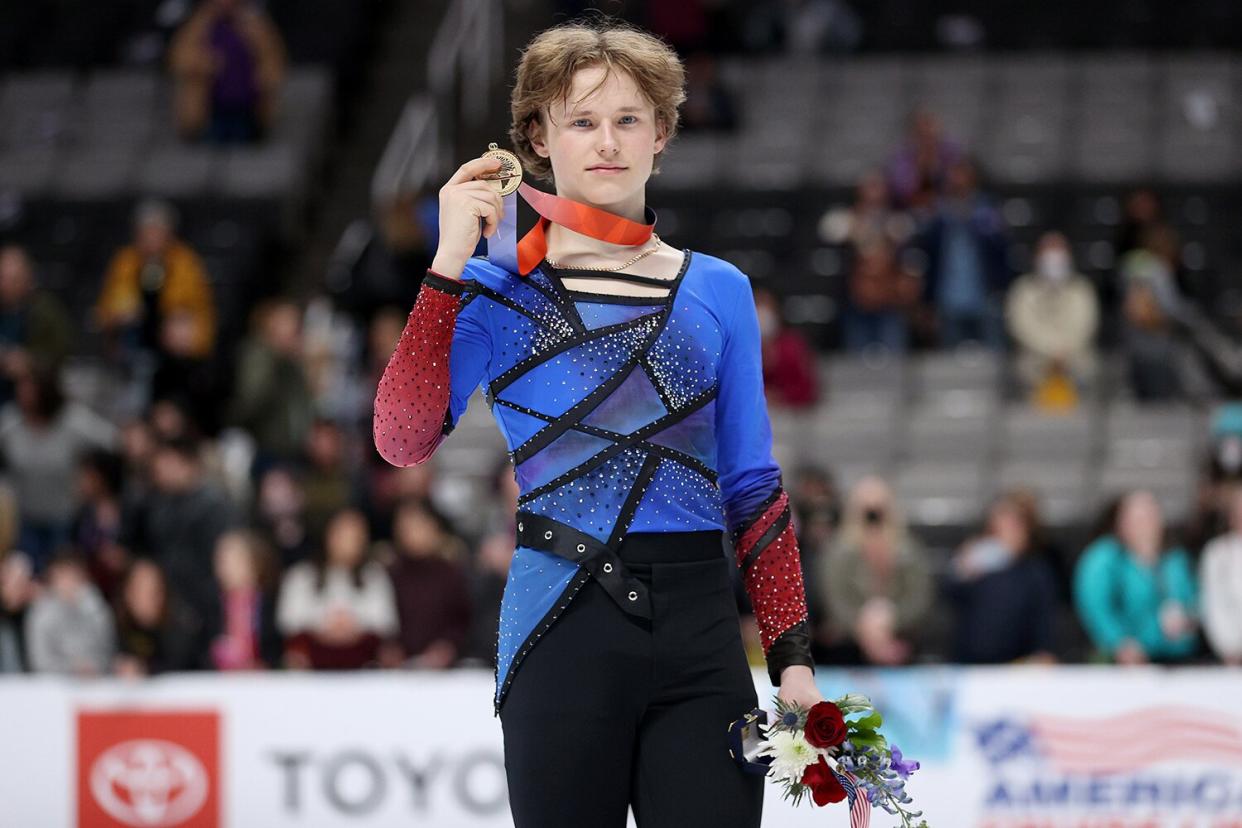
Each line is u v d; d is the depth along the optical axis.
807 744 8.92
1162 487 35.06
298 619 26.23
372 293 37.03
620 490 9.03
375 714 22.53
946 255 40.16
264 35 49.03
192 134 49.12
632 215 9.56
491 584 26.58
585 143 9.33
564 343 9.18
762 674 23.36
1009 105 49.91
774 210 47.06
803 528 27.83
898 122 49.56
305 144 49.34
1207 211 46.22
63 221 46.97
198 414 35.84
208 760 22.66
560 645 8.91
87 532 30.77
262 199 47.22
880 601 26.61
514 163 9.33
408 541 26.66
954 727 21.94
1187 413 36.78
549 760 8.81
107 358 39.38
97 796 22.77
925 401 38.47
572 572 8.95
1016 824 21.83
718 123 49.47
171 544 29.09
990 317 40.41
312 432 32.06
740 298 9.56
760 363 9.66
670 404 9.20
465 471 36.12
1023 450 36.47
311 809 22.53
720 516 9.33
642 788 8.96
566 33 9.52
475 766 22.45
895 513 28.81
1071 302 38.34
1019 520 26.95
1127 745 21.83
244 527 29.77
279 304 35.12
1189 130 48.72
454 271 9.07
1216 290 43.28
